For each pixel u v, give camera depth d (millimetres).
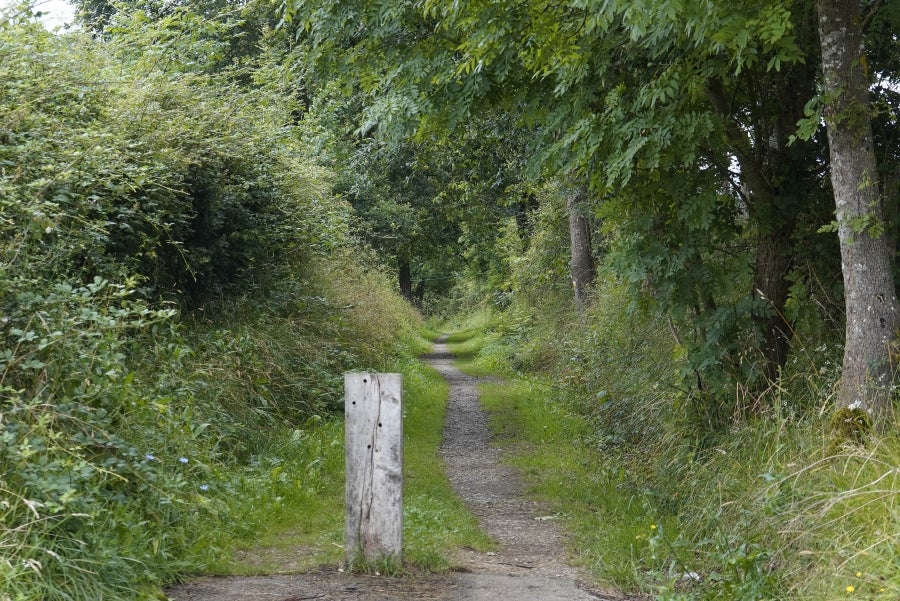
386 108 10570
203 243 10742
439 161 19469
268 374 10578
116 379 5930
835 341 8438
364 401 5559
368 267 21297
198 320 10852
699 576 5594
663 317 9656
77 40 9344
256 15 21250
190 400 7746
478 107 10508
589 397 13672
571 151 8969
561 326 20172
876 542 4477
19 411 5078
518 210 26953
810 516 5141
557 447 11969
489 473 10578
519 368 21375
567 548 6926
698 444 8445
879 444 5457
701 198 8234
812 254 8648
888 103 8617
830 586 4480
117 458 5527
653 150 7848
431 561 5816
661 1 5633
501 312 33250
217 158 10477
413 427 13398
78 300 5777
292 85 14383
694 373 9008
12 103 7035
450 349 32625
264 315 11633
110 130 8516
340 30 10961
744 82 8805
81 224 7527
